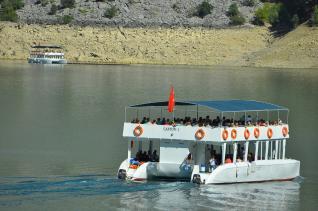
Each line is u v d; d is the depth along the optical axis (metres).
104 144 129.75
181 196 95.44
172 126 99.62
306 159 117.56
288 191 99.00
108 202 93.00
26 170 108.62
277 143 103.69
